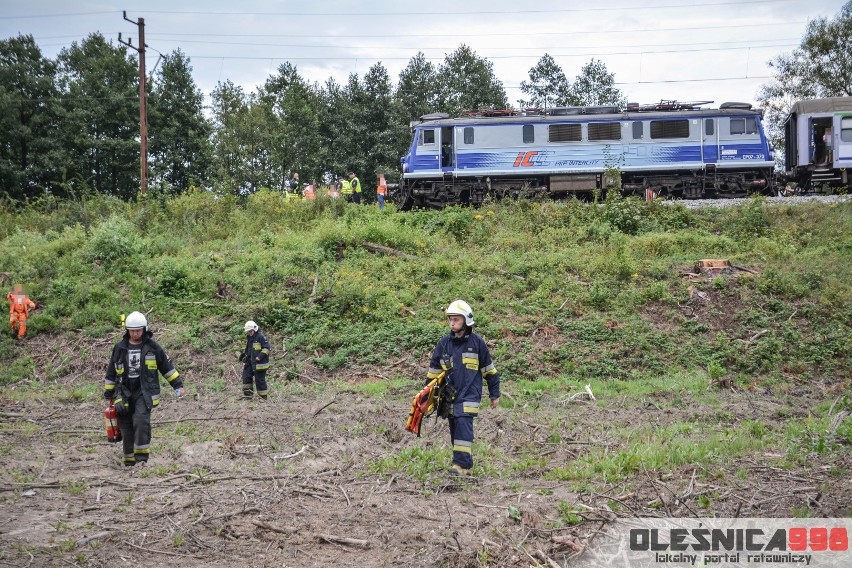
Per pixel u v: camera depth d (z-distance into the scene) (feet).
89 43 188.44
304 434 35.65
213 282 71.67
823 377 54.70
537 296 66.54
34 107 171.22
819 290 65.82
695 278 68.95
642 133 101.50
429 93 186.70
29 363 61.16
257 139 144.25
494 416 40.68
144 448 29.50
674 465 29.66
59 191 166.50
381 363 58.18
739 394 49.70
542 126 102.22
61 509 24.63
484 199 96.32
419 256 76.89
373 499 25.82
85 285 72.08
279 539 22.29
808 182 107.96
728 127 101.45
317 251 76.74
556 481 28.58
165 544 21.85
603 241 80.38
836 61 155.84
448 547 21.58
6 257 78.69
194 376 57.31
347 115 172.04
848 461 29.76
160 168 167.22
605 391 50.06
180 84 173.68
